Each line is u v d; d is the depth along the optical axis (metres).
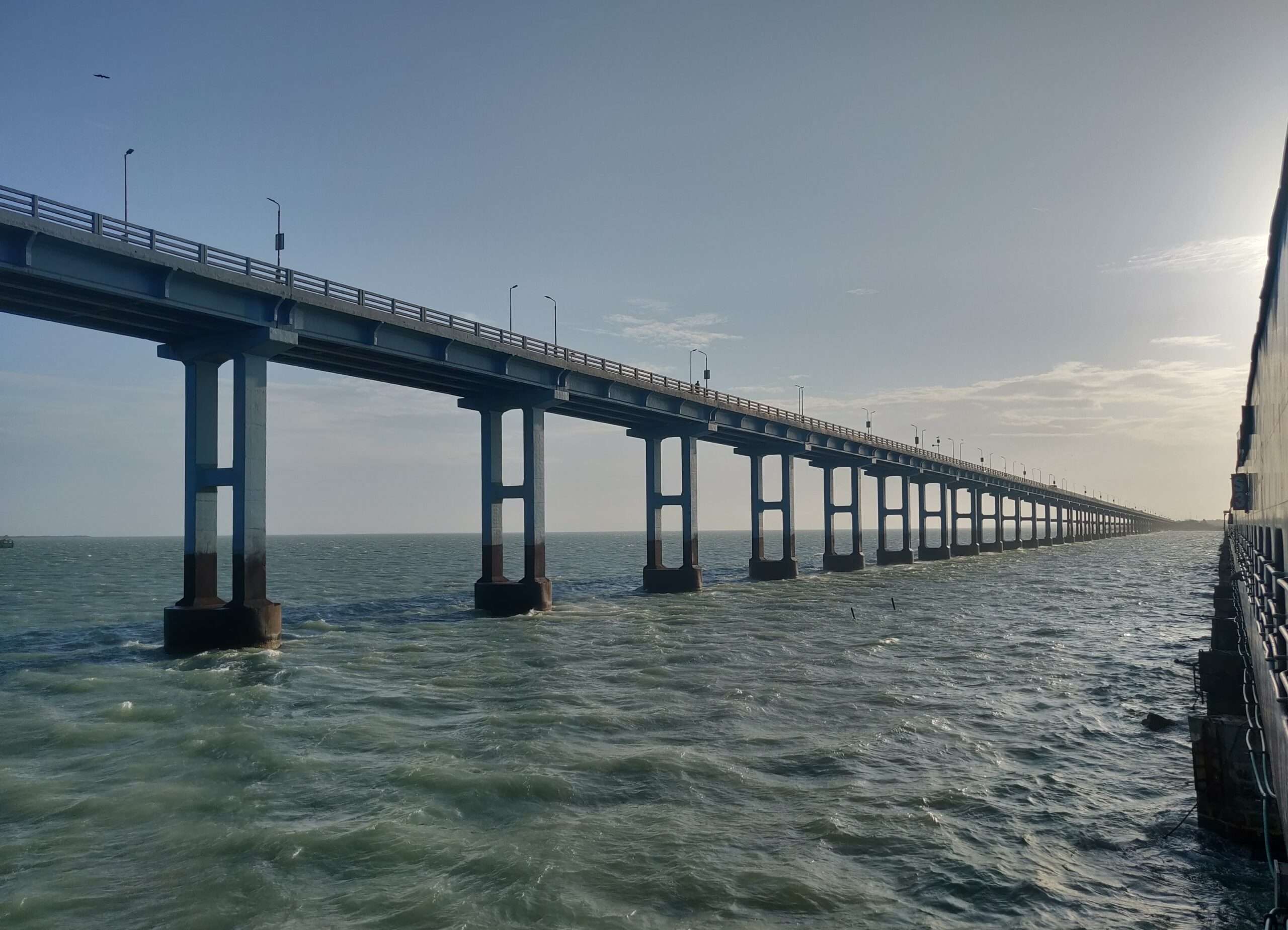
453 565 143.88
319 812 17.97
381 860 15.36
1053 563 134.25
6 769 21.03
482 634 47.34
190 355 42.94
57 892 14.19
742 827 17.25
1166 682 33.34
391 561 164.75
